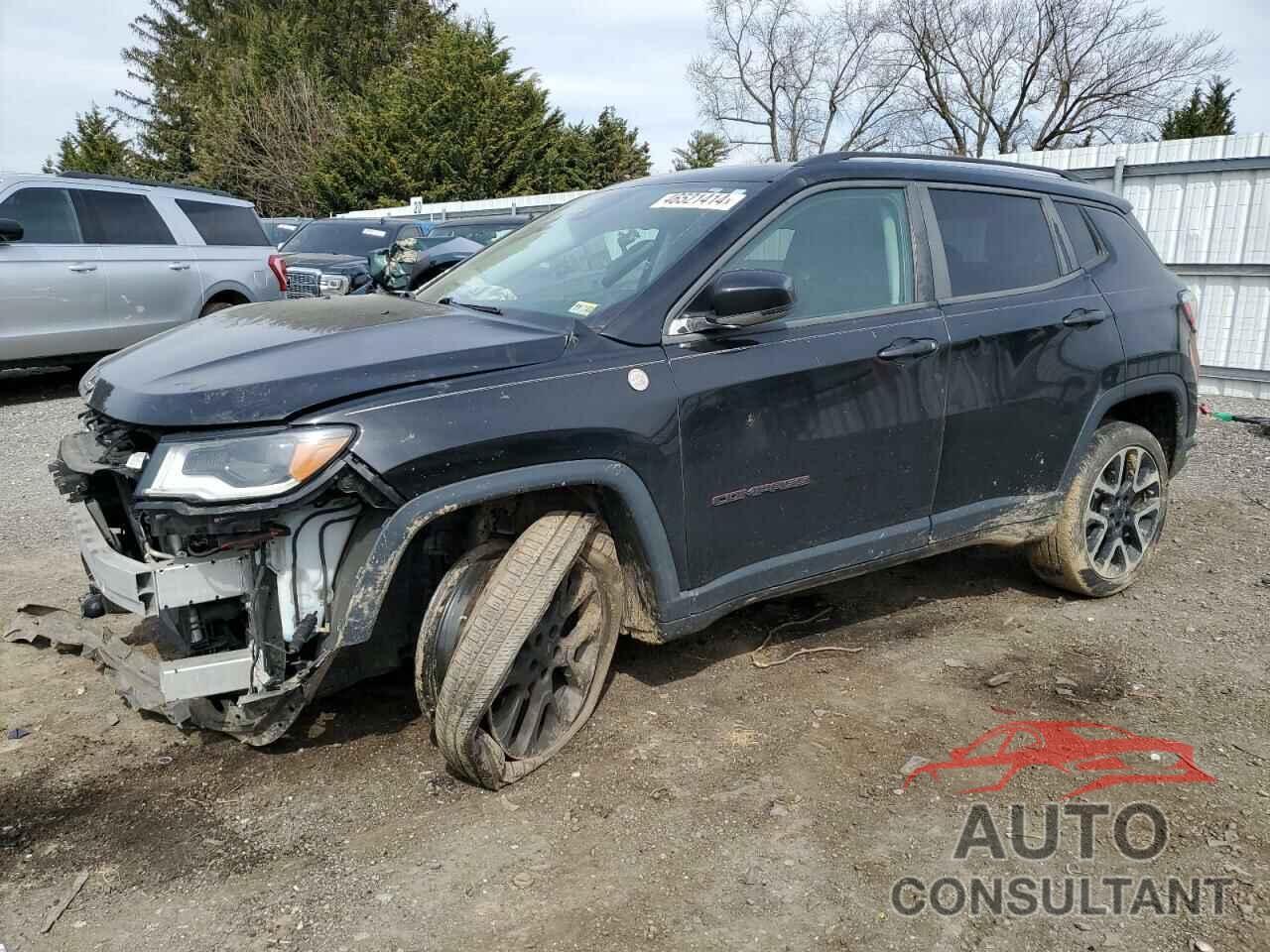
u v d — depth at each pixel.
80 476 3.11
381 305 3.49
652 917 2.45
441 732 2.80
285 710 2.73
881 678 3.75
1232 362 10.29
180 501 2.49
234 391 2.59
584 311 3.20
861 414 3.50
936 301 3.78
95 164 49.28
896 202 3.78
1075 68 40.81
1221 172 10.06
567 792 2.98
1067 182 4.51
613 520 3.11
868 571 3.73
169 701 2.66
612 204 3.95
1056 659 3.93
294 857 2.67
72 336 9.00
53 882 2.56
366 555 2.62
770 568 3.42
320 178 33.66
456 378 2.77
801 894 2.54
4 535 5.45
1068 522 4.32
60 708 3.43
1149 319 4.48
